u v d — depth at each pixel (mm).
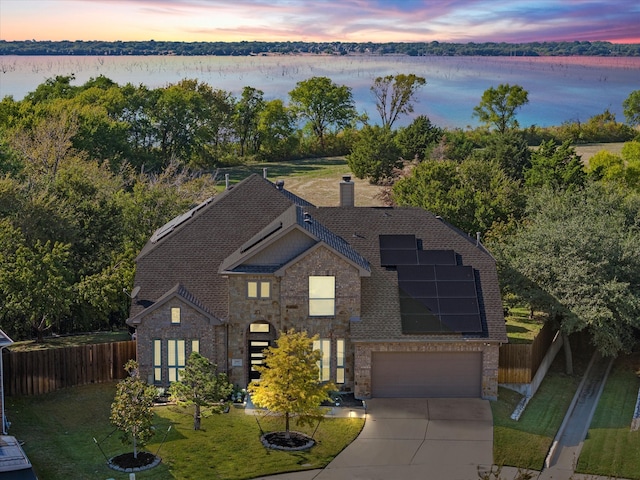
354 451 35125
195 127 121438
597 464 36531
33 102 132375
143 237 54656
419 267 42781
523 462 35500
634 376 48656
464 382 41125
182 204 60688
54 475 31109
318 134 151625
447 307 41188
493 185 72250
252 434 36188
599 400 44719
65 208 54156
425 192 68562
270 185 45844
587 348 53031
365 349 40250
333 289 40438
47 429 35562
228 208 44594
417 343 40219
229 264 40375
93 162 79438
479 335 40406
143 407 32344
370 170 106000
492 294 42188
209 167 127500
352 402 40125
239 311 40562
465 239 44719
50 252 50250
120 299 48406
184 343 40250
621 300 46094
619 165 88188
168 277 42000
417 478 33062
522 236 50844
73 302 47438
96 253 53438
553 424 40062
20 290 43750
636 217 57719
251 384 36844
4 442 30312
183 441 35000
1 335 33250
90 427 36062
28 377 39062
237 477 32188
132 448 34000
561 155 87062
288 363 34781
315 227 41562
